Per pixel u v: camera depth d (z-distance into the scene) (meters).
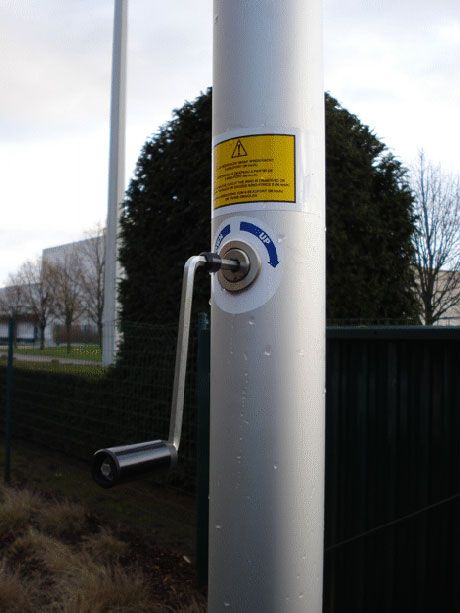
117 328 6.12
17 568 3.80
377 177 5.93
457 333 2.40
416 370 2.57
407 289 6.04
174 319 5.48
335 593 2.83
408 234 6.05
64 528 4.59
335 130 5.46
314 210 1.23
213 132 1.29
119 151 8.57
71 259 36.28
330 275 5.36
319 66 1.25
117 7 8.90
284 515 1.16
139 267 6.07
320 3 1.27
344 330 2.76
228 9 1.24
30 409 7.69
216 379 1.24
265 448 1.17
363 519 2.74
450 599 2.41
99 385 6.19
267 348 1.18
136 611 3.23
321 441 1.22
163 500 5.27
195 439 4.79
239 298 1.21
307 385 1.19
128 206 6.25
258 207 1.20
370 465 2.72
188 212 5.52
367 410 2.74
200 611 3.19
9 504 4.89
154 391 5.27
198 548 3.61
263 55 1.20
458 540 2.39
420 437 2.54
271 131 1.20
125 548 4.20
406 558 2.58
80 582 3.46
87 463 6.72
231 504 1.19
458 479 2.40
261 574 1.16
